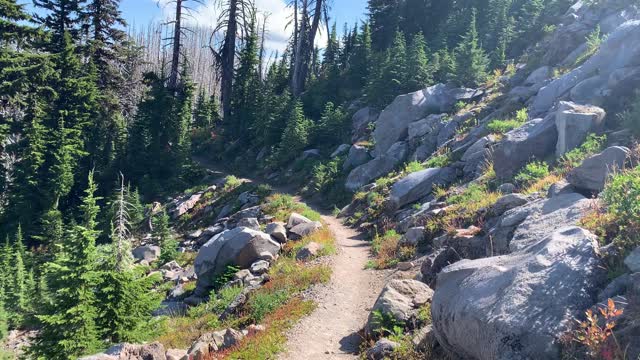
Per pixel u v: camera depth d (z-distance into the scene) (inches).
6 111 1939.0
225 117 2459.4
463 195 688.4
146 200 1756.9
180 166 1892.2
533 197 469.7
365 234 860.0
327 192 1331.2
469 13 1934.1
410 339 349.7
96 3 2086.6
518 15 1770.4
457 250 463.5
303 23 2297.0
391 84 1551.4
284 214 1072.8
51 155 1764.3
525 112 906.7
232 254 780.0
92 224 541.0
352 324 454.6
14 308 1135.6
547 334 211.6
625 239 257.0
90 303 510.9
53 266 503.5
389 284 438.9
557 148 605.3
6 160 1887.3
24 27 1800.0
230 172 1943.9
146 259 1160.8
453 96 1263.5
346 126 1678.2
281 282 593.6
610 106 625.3
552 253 252.7
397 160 1190.3
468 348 252.4
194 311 666.8
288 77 2608.3
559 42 1115.3
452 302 271.7
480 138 910.4
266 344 406.9
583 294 225.8
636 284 212.1
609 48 706.2
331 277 582.9
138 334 521.3
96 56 2114.9
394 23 2452.0
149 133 2004.2
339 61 2527.1
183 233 1382.9
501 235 411.2
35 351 509.4
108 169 1945.1
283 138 1749.5
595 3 1119.0
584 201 360.2
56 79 1849.2
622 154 384.8
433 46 1923.0
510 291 238.5
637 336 188.1
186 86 2217.0
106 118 2105.1
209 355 413.1
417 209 799.7
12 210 1694.1
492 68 1414.9
